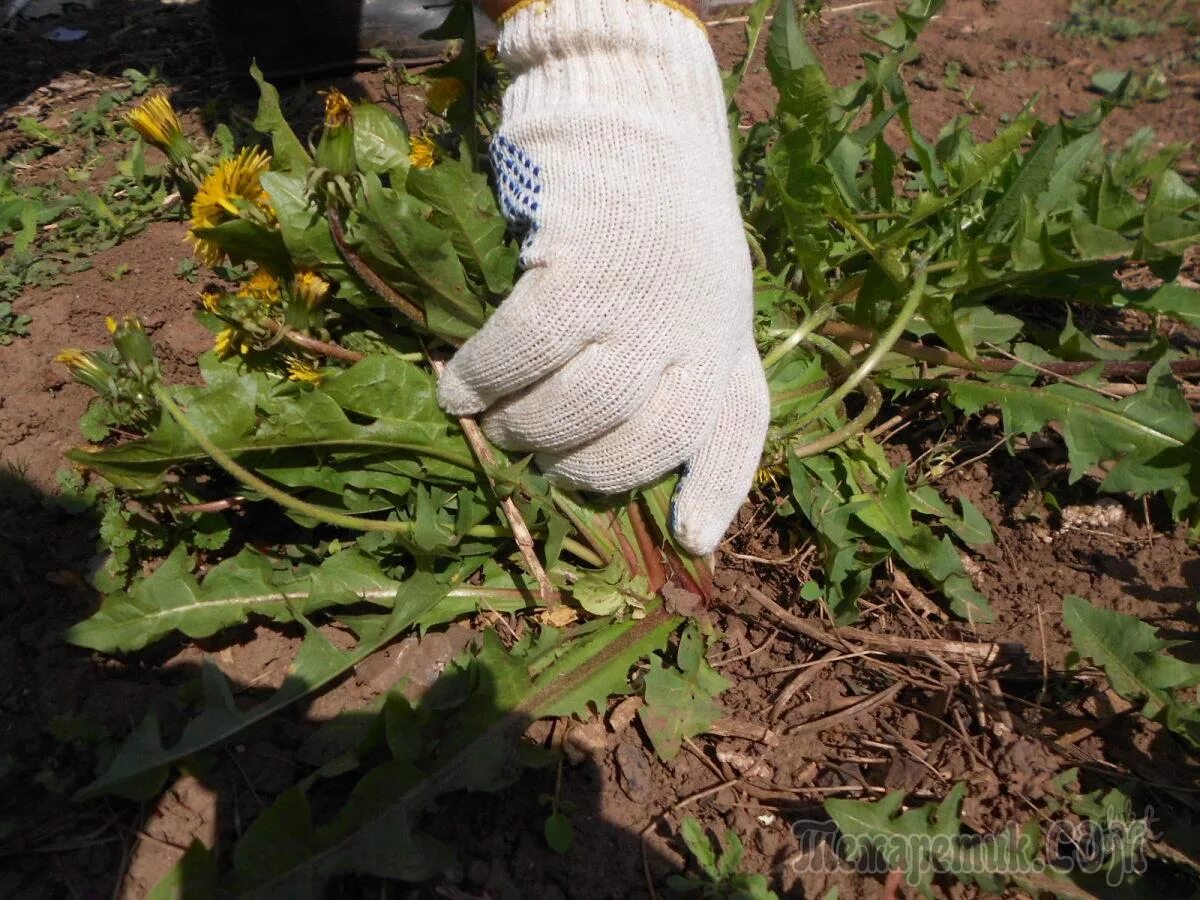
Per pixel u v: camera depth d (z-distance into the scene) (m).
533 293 0.33
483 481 0.38
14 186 0.65
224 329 0.38
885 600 0.42
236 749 0.35
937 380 0.46
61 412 0.47
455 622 0.39
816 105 0.42
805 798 0.35
